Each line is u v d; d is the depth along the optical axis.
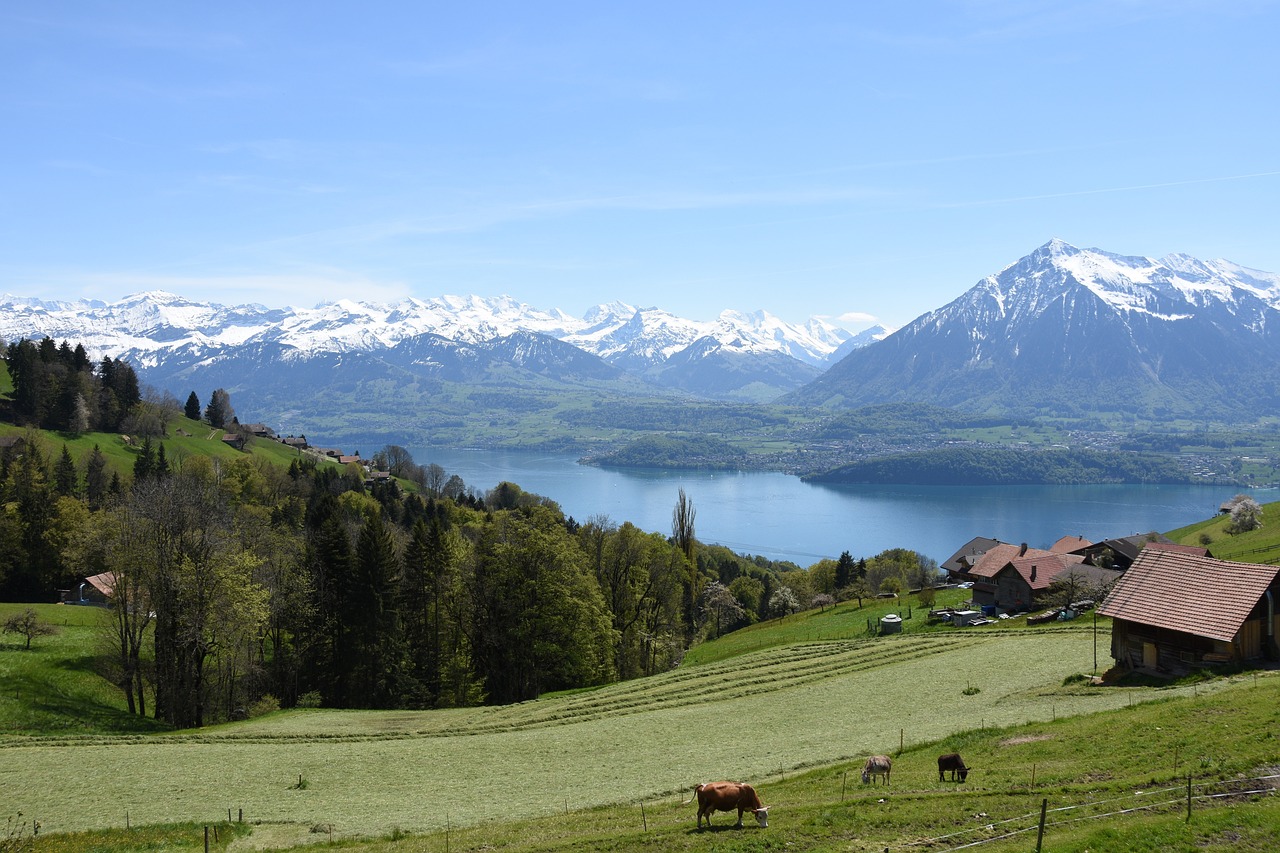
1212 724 36.22
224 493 139.50
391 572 88.69
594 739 55.56
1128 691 50.72
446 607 95.12
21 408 188.50
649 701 68.75
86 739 58.97
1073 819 27.31
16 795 44.81
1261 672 48.84
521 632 89.62
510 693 93.06
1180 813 26.84
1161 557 57.78
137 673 74.94
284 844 36.28
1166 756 32.81
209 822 39.53
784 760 44.38
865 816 29.75
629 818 35.19
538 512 120.25
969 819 28.67
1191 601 53.41
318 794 44.91
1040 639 75.50
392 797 43.91
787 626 118.94
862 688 63.38
